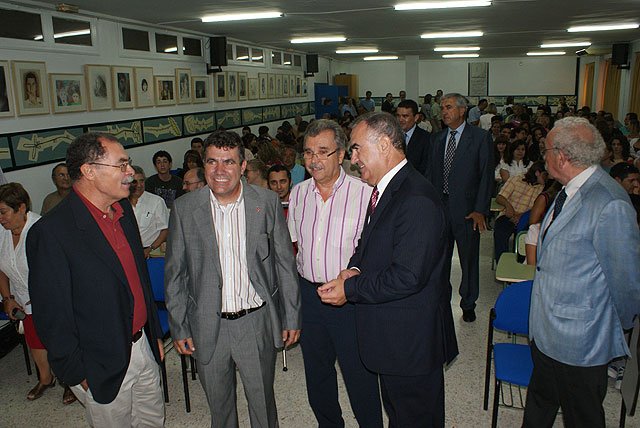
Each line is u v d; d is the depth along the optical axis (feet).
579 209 5.89
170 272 6.49
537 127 25.61
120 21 21.38
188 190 11.66
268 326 6.76
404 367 5.76
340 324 7.02
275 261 6.89
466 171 11.64
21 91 16.30
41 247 5.33
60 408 9.34
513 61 61.00
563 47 43.47
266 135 32.55
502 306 8.16
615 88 44.11
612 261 5.69
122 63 21.75
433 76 63.93
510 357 7.86
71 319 5.47
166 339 9.76
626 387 7.73
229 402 6.92
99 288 5.58
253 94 36.60
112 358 5.72
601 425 6.27
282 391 9.64
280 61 41.57
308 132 6.78
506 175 20.84
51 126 17.78
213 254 6.32
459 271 16.35
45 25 17.24
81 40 19.13
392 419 6.36
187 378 9.53
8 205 8.62
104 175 5.56
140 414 6.67
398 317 5.73
